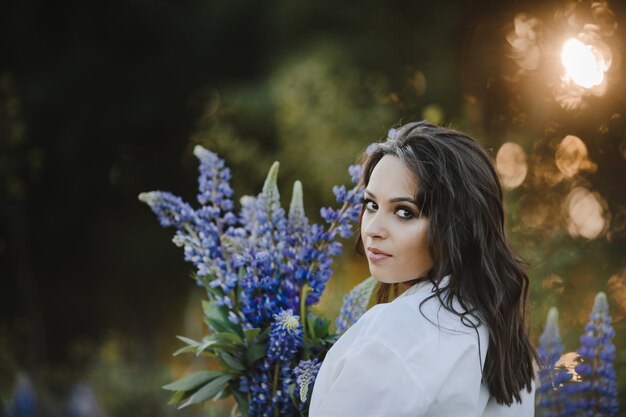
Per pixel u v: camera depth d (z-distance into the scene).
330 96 7.38
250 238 2.17
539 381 2.71
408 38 7.87
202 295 9.22
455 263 1.84
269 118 8.33
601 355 2.66
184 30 9.71
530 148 5.69
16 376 7.88
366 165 1.98
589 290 4.63
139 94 9.92
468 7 7.35
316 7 8.20
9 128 9.20
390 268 1.89
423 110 7.46
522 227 4.84
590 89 5.17
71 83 9.83
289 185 7.68
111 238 10.39
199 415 7.50
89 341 10.34
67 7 9.91
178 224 2.19
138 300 10.43
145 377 8.48
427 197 1.85
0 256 10.21
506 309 1.91
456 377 1.76
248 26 9.41
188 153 9.96
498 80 6.23
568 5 5.65
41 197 10.38
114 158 10.19
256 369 2.12
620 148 5.35
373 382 1.70
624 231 5.22
